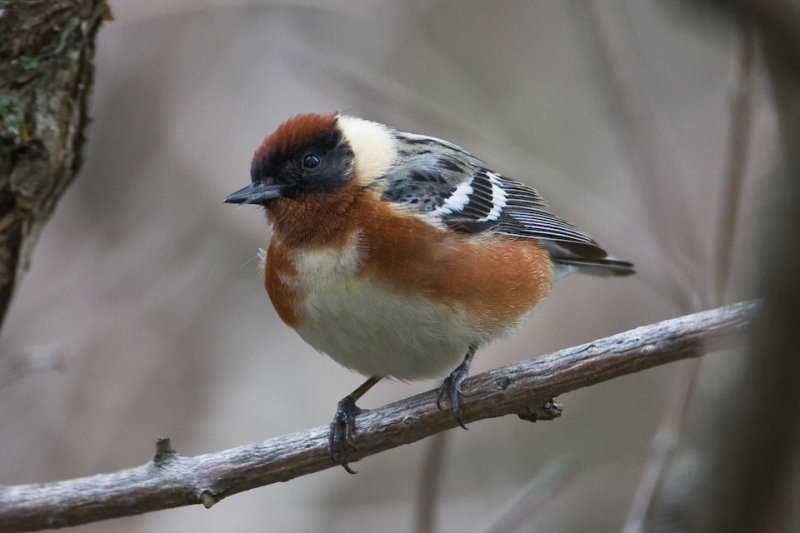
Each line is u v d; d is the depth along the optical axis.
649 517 7.94
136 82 14.60
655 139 11.18
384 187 8.28
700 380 8.31
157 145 14.61
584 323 14.90
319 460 7.52
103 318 13.95
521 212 9.22
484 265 8.20
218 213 14.66
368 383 8.80
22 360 9.11
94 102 14.52
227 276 14.58
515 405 7.30
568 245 9.65
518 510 9.33
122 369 13.82
